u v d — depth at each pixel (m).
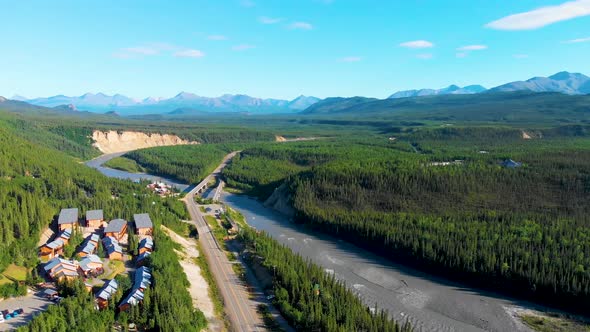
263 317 121.94
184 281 133.62
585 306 130.75
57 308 104.31
